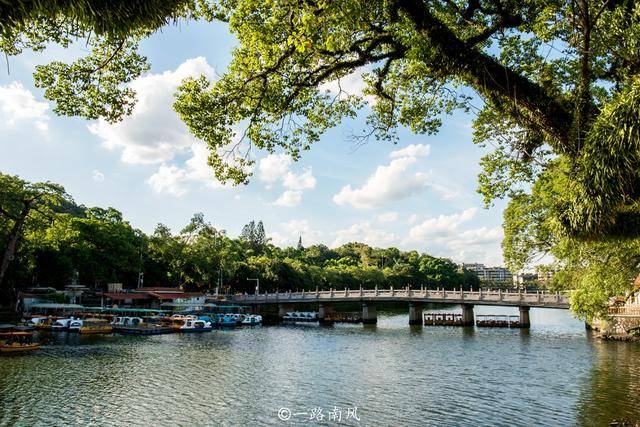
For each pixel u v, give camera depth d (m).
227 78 12.90
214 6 12.19
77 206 101.44
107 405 22.84
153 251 80.88
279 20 10.84
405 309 110.88
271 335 54.06
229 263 84.25
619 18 8.50
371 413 21.94
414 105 15.76
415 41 10.23
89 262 66.81
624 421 19.92
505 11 10.53
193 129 13.02
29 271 56.91
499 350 40.62
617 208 7.82
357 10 9.43
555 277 32.28
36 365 31.44
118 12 5.89
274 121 13.79
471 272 173.88
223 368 32.56
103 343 43.47
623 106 7.16
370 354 39.09
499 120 14.14
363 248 173.88
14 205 36.09
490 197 18.45
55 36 11.88
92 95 12.65
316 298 73.62
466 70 9.90
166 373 30.53
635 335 44.03
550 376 29.28
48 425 19.75
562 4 9.55
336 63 12.32
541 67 12.55
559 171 10.62
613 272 24.84
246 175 13.88
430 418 21.16
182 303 72.56
